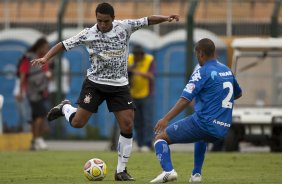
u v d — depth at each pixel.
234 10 67.81
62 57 67.94
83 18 69.25
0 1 72.75
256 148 64.06
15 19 72.25
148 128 53.97
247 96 56.06
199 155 28.52
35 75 54.44
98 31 28.84
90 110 29.36
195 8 62.81
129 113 29.45
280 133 52.94
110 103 29.50
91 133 68.94
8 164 39.50
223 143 53.34
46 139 68.81
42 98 54.59
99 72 29.14
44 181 29.88
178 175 32.88
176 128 27.28
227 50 66.62
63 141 68.75
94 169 29.50
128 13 70.44
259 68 56.28
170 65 69.25
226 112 27.25
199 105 27.22
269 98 55.91
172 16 29.36
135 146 62.66
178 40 69.19
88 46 29.05
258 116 52.59
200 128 27.03
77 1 69.62
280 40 56.25
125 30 29.05
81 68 69.19
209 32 66.81
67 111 30.42
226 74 27.44
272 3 67.31
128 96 29.45
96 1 70.00
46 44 55.03
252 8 67.62
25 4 72.62
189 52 62.50
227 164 39.38
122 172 29.77
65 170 35.88
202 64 27.70
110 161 41.44
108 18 28.52
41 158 43.91
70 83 69.06
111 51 28.88
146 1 70.81
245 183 28.52
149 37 69.56
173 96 69.00
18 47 71.12
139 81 53.56
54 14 71.75
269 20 66.81
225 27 67.75
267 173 34.31
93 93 29.27
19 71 55.47
